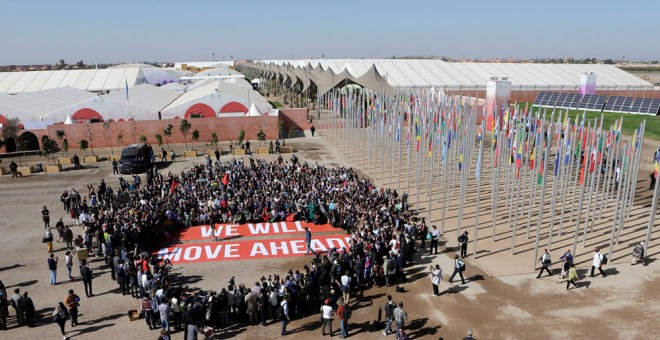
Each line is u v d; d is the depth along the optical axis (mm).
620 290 20641
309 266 23984
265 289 18938
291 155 49594
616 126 30000
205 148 53688
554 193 24297
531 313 19031
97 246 25875
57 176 42594
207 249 26234
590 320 18406
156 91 71750
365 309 19766
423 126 34281
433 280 20406
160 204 29875
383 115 39469
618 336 17344
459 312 19250
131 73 106875
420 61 107812
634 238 26344
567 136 25016
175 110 59031
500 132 29641
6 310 18859
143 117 59062
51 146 47625
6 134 50844
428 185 37844
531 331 17781
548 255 21984
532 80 98438
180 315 18625
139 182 37062
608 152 29969
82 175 42844
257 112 59469
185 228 29484
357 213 28500
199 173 38375
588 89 73000
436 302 20094
